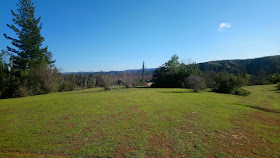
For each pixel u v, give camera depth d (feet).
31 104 37.04
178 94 52.39
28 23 101.09
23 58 99.60
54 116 23.86
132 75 160.15
